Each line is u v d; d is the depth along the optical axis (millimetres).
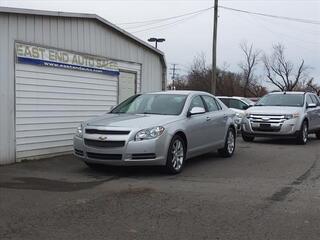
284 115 16047
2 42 10516
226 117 12117
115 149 9102
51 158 11719
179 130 9688
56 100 12305
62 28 12477
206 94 11719
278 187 8422
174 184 8625
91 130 9406
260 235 5738
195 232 5848
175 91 11266
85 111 13523
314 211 6797
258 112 16406
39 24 11625
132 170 10062
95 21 13805
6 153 10719
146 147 9062
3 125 10602
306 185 8617
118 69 15109
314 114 17562
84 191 8000
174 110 10258
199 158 12125
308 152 13719
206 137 10992
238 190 8148
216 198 7539
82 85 13344
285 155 12922
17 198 7461
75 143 9711
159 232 5840
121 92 15359
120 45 15188
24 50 11125
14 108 10898
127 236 5688
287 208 6949
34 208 6883
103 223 6195
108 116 10117
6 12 10523
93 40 13797
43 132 11875
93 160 9359
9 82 10727
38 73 11633
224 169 10383
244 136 16812
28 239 5570
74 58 12930
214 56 30688
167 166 9422
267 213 6680
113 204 7137
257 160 11852
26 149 11328
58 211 6738
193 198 7531
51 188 8211
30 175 9406
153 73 17312
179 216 6527
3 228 5961
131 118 9672
